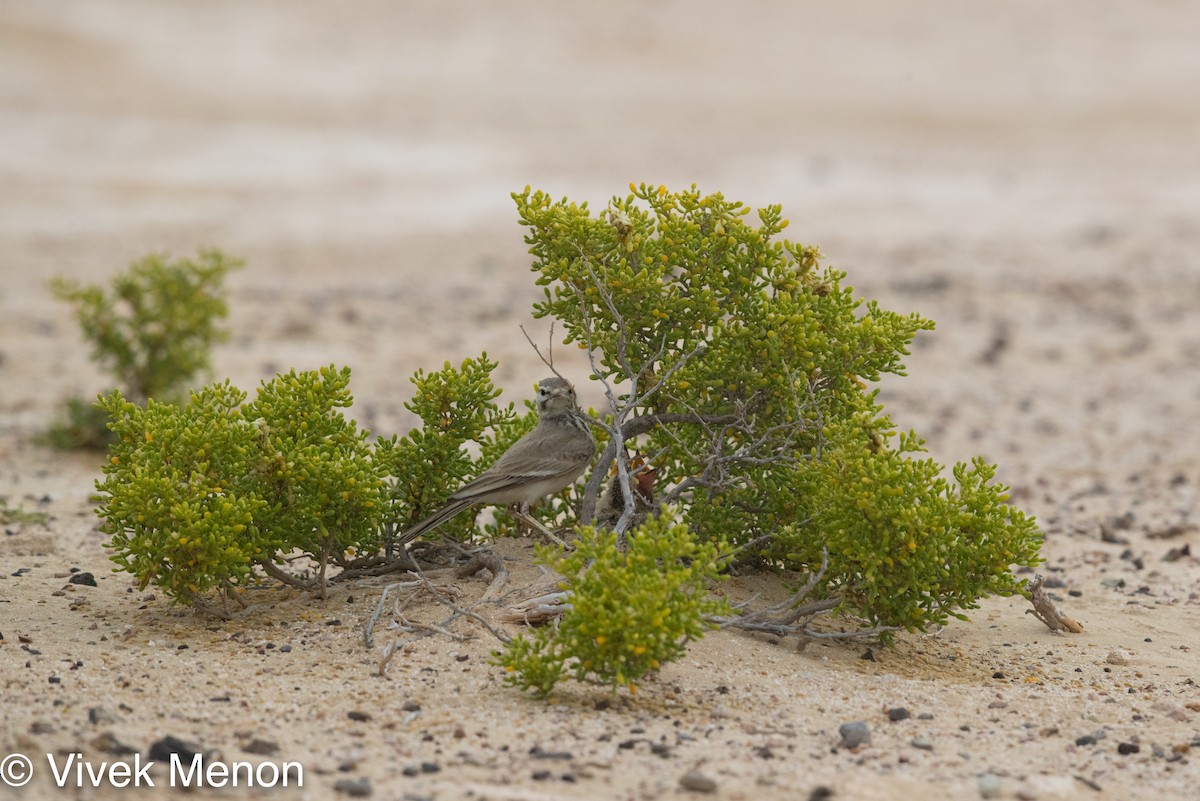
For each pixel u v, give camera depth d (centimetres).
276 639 1214
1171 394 2867
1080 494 2078
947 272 4006
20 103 5931
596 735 1016
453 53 7906
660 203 1365
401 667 1143
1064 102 7294
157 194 4662
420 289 3697
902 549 1201
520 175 5191
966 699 1151
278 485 1273
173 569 1220
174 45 7419
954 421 2627
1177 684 1223
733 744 1012
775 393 1338
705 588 1327
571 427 1352
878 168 5681
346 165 5288
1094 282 3944
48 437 2241
